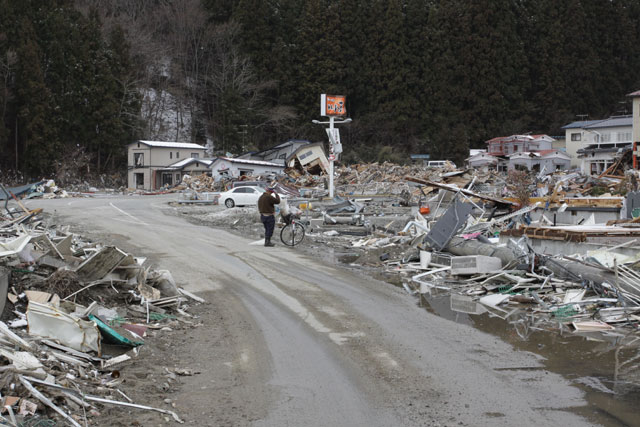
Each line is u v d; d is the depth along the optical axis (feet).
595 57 314.76
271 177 187.93
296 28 299.17
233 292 35.47
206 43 296.30
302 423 16.71
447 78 298.15
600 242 41.19
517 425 16.42
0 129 191.62
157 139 268.41
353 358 22.93
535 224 59.72
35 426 14.84
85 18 235.40
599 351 23.89
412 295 35.42
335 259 49.80
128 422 16.31
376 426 16.48
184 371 21.15
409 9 303.68
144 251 50.62
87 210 97.86
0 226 50.34
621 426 16.26
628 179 105.91
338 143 125.90
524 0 328.29
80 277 29.43
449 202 72.54
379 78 295.28
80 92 215.92
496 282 37.65
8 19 204.74
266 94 294.46
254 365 22.12
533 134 302.25
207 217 88.79
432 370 21.43
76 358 20.68
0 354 17.70
